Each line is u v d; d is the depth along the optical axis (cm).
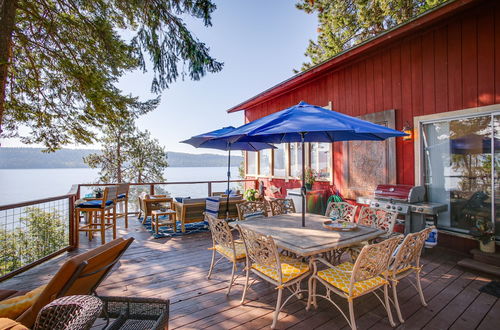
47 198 376
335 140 400
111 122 498
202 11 444
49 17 407
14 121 454
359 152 542
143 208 620
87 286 180
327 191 620
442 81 410
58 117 475
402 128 463
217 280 314
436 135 425
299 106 312
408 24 399
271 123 262
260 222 318
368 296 273
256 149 566
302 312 244
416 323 227
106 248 177
